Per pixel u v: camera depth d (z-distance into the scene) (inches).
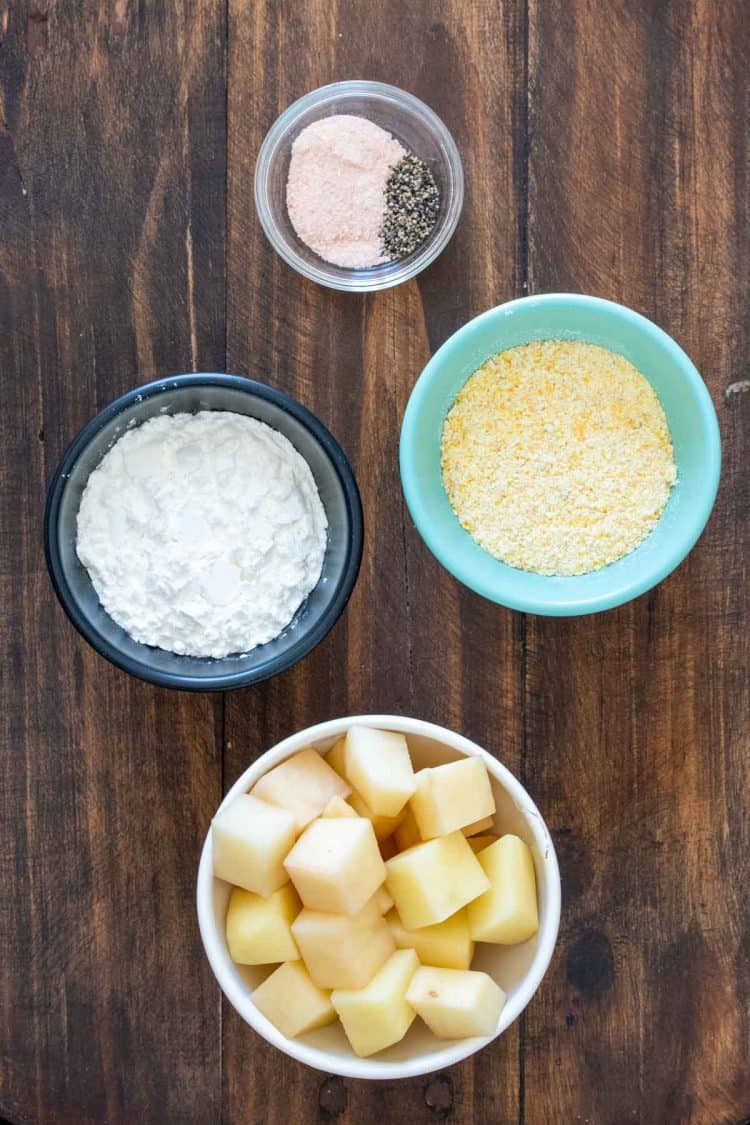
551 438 24.1
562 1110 24.6
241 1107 24.5
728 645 24.8
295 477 23.8
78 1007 24.6
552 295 23.0
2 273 24.6
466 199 24.6
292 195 24.7
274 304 24.6
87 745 24.7
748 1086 24.5
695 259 24.6
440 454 24.2
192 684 22.9
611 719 24.7
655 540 23.9
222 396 23.4
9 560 24.7
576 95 24.5
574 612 23.0
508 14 24.4
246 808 22.2
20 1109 24.5
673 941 24.7
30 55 24.5
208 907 22.2
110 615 23.6
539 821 22.4
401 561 24.6
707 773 24.7
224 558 23.5
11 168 24.6
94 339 24.6
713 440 23.0
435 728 22.6
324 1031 22.6
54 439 24.7
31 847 24.7
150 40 24.5
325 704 24.7
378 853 22.0
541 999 24.6
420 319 24.6
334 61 24.5
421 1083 24.5
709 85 24.5
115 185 24.6
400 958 22.3
